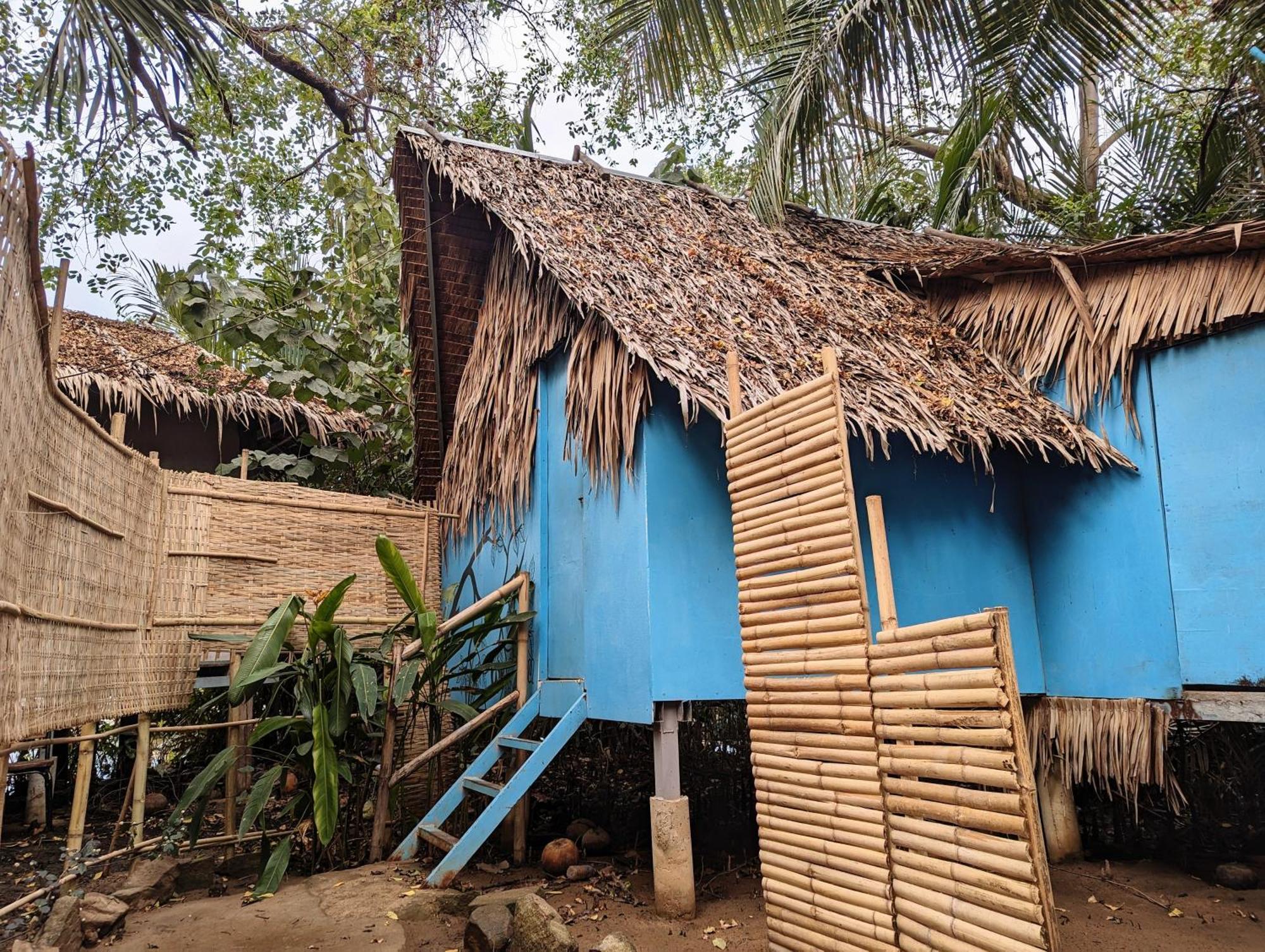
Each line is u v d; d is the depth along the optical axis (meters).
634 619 5.21
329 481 9.34
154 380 8.43
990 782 3.06
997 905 2.99
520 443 7.01
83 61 6.23
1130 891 5.32
